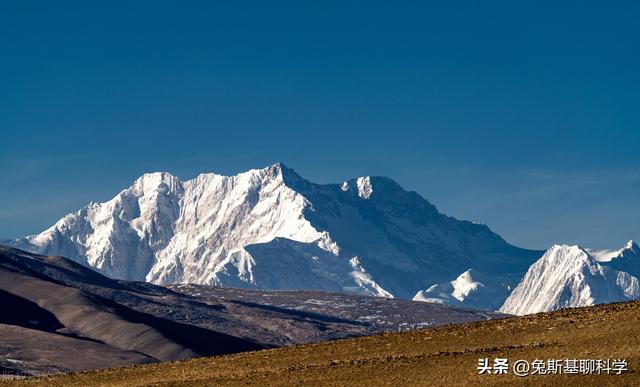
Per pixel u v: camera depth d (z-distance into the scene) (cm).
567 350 17625
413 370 17800
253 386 18150
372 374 17875
